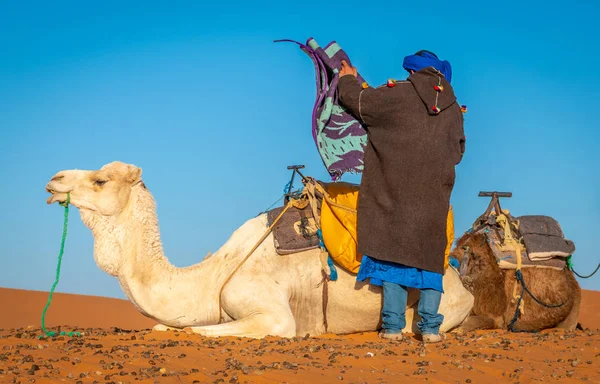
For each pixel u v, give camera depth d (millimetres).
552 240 9406
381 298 8281
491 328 9438
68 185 8008
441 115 7793
